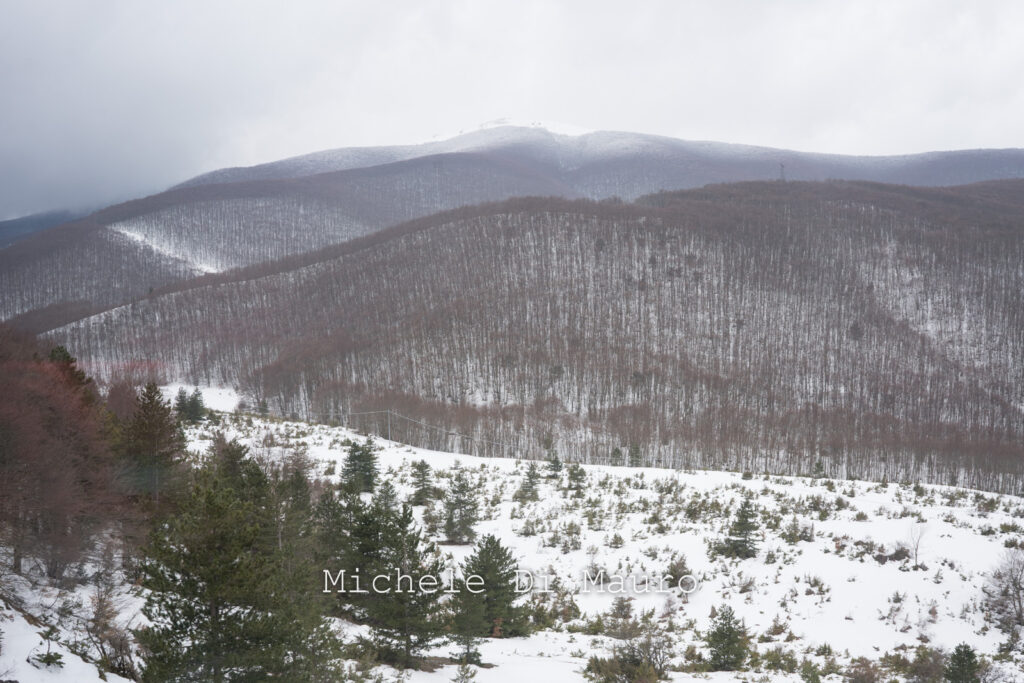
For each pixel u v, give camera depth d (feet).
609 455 338.13
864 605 93.15
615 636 88.79
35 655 38.24
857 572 101.50
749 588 101.24
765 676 72.18
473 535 123.75
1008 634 83.87
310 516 84.12
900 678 72.64
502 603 85.30
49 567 62.69
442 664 68.85
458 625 69.92
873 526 115.85
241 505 44.60
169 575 41.86
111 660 43.98
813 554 108.58
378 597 65.31
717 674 73.20
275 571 47.42
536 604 99.50
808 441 385.70
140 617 56.49
